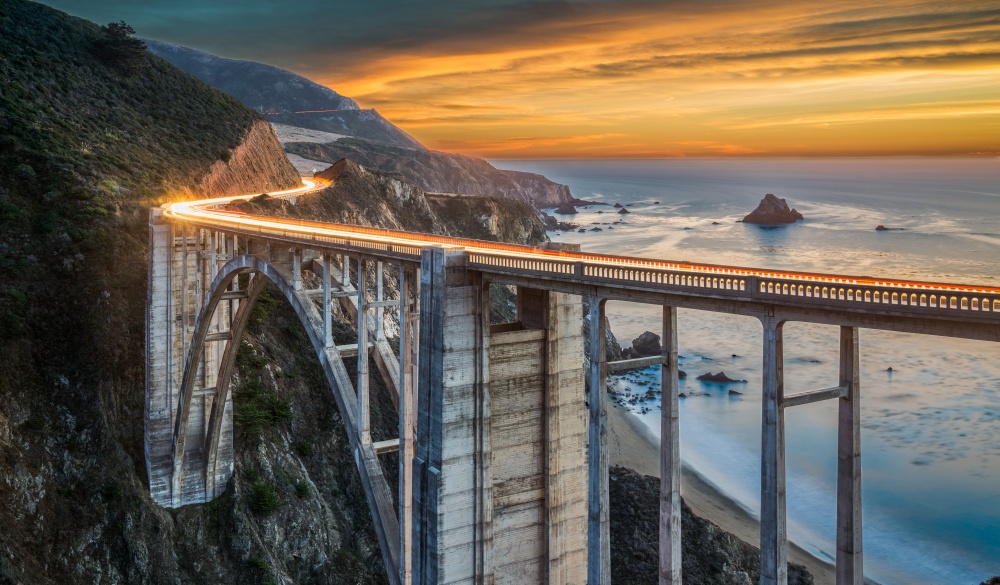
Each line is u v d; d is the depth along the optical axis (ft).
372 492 145.38
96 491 212.43
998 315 73.41
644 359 105.09
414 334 143.95
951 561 237.66
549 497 134.51
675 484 103.24
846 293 82.79
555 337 133.28
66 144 306.96
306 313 159.02
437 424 126.62
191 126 421.18
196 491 228.43
